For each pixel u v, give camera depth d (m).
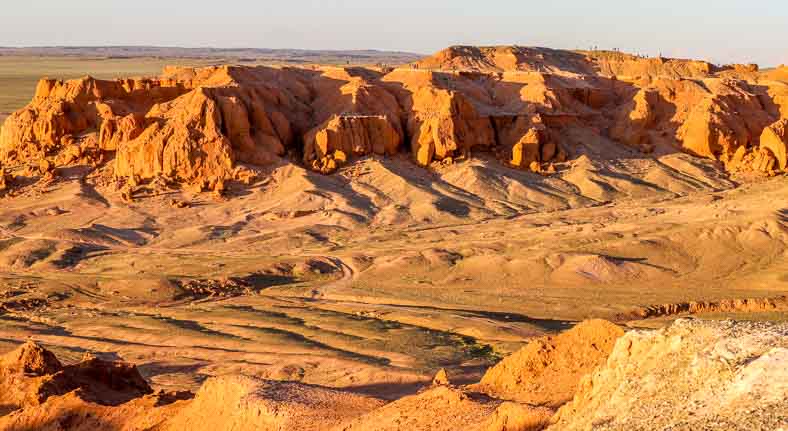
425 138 176.12
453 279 116.50
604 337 46.44
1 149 176.75
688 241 125.38
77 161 168.88
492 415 36.06
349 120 174.38
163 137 164.25
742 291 107.62
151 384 73.06
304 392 48.44
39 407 56.22
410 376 71.38
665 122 198.62
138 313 103.44
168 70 199.00
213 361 83.25
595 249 123.25
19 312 104.44
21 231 144.50
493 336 88.38
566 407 30.33
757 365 24.42
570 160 181.62
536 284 113.38
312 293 112.50
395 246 134.12
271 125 174.62
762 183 172.75
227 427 46.84
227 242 140.38
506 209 158.62
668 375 26.78
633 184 173.25
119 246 138.62
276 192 160.25
